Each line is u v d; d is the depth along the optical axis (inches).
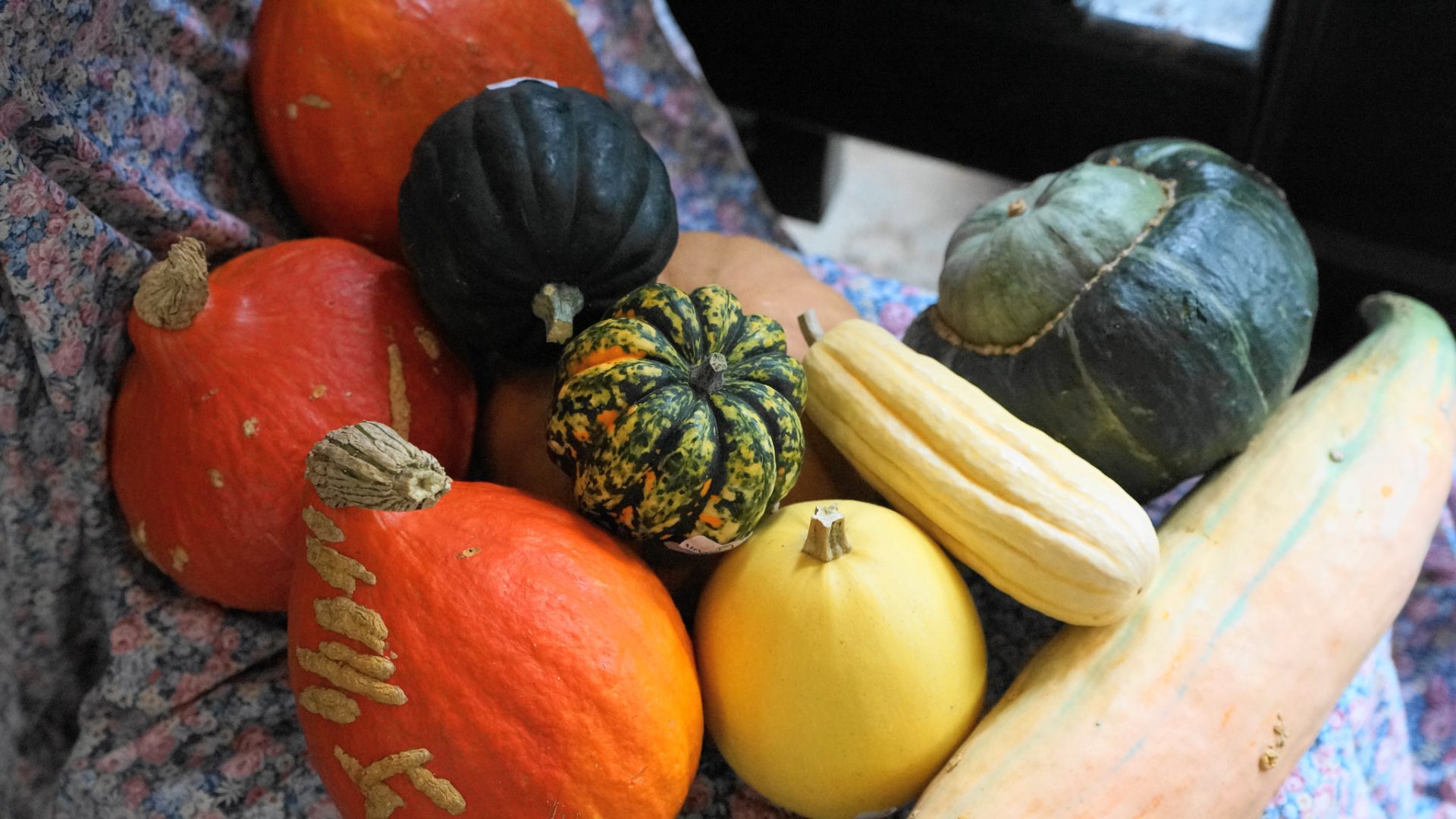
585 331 21.9
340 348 22.5
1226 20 38.1
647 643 20.0
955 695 21.2
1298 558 23.0
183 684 24.1
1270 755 21.6
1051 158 43.4
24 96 20.5
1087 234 23.3
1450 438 25.2
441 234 22.0
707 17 45.5
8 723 26.8
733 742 21.6
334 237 26.6
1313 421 24.9
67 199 21.4
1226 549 23.1
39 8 20.8
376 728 19.0
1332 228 38.7
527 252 21.7
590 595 19.7
